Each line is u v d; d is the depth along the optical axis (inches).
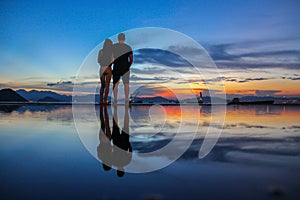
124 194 35.0
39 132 97.7
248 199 32.4
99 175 43.9
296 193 34.1
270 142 74.2
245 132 97.0
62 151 63.9
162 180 40.8
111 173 44.9
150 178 41.9
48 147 69.0
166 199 33.0
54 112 202.4
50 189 37.1
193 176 42.5
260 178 40.7
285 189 35.7
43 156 58.3
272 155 56.9
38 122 131.9
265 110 240.5
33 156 58.4
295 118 157.3
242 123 130.3
